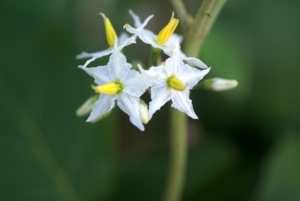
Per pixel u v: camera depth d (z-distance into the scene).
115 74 0.20
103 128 0.26
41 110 0.26
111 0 0.30
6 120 0.26
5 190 0.25
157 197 0.27
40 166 0.26
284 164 0.25
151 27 0.30
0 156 0.26
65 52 0.26
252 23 0.27
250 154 0.28
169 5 0.30
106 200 0.27
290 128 0.27
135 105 0.20
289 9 0.28
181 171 0.24
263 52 0.28
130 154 0.29
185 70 0.20
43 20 0.26
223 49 0.24
